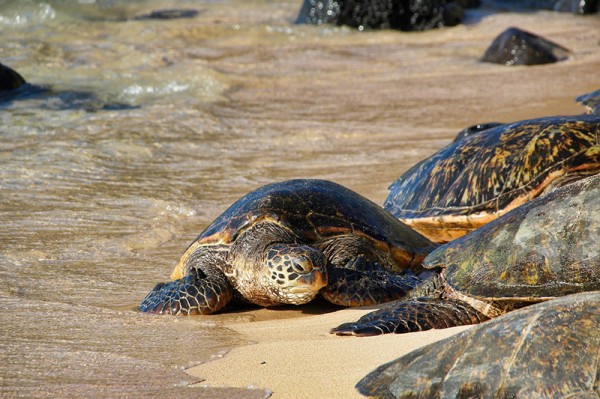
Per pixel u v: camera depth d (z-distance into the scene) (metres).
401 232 27.61
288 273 22.98
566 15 105.69
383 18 94.62
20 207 35.59
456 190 31.05
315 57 78.44
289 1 116.38
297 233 25.05
